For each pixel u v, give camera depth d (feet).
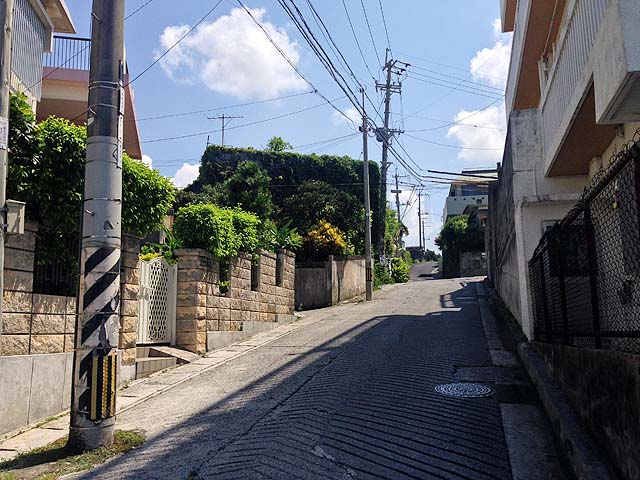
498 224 67.31
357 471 16.88
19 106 24.64
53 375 25.49
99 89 21.97
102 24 22.27
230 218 46.21
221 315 44.27
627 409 12.98
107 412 20.49
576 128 24.45
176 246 42.45
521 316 38.81
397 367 32.17
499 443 19.07
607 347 17.61
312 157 108.17
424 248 279.90
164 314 39.34
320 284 80.64
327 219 99.91
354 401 24.89
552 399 21.12
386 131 104.12
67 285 28.58
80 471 18.17
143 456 19.43
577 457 15.34
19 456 19.70
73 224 26.91
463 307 62.44
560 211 33.53
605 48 16.85
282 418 22.94
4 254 23.13
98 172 21.57
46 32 39.42
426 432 20.27
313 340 45.70
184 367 36.22
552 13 31.55
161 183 32.40
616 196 15.01
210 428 22.33
